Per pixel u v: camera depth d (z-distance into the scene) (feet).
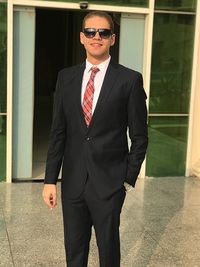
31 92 21.66
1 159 21.56
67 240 10.57
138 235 15.92
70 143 10.30
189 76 23.22
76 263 10.63
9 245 14.82
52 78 53.47
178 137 23.57
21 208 18.33
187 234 16.19
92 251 14.47
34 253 14.29
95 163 10.02
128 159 10.23
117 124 10.04
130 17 22.31
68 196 10.34
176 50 22.86
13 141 21.84
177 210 18.67
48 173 10.60
